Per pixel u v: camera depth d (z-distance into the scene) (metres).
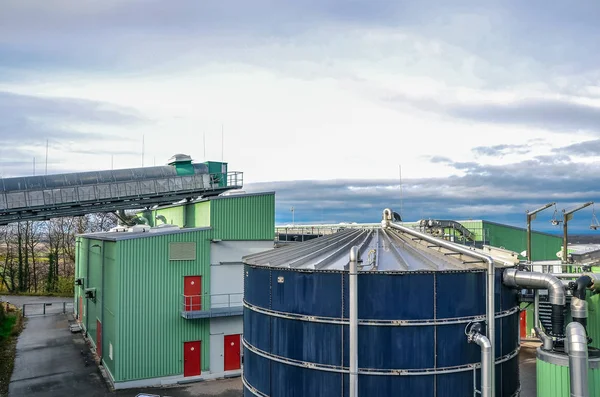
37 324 58.38
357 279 20.75
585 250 38.03
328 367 21.27
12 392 33.97
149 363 35.81
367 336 20.77
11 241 100.19
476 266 21.72
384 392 20.52
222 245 38.72
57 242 99.94
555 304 21.34
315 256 23.70
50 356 43.53
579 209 41.09
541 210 44.59
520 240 59.00
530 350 42.31
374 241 24.81
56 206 43.47
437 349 20.70
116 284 35.28
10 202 41.09
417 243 24.75
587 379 19.56
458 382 20.94
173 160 52.19
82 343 48.59
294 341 22.31
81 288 57.94
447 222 45.72
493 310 21.19
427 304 20.73
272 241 40.28
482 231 55.53
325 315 21.44
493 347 20.89
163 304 36.50
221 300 38.41
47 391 34.22
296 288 22.36
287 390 22.45
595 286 23.31
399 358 20.55
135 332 35.53
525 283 22.14
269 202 40.38
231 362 38.19
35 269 99.81
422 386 20.55
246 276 26.36
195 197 53.00
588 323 25.61
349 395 20.84
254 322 24.80
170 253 36.91
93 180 45.94
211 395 33.50
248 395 25.27
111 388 34.94
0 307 57.25
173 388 35.09
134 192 48.12
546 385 20.95
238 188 55.31
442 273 20.92
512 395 23.20
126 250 35.53
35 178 43.00
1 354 44.12
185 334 36.97
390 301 20.69
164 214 54.62
